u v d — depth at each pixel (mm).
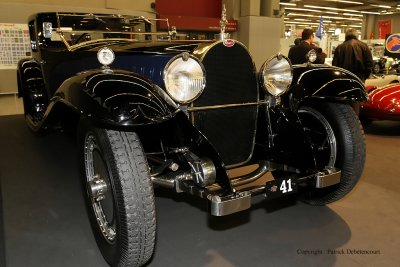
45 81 3434
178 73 1668
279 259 1856
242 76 1950
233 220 2281
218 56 1850
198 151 1678
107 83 1610
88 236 2082
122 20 3547
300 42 4816
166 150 1870
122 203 1479
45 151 3766
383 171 3166
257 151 2141
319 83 2154
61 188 2777
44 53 3297
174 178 1708
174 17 8297
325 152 2281
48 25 3025
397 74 8695
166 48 2104
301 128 1989
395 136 4477
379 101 4480
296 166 2020
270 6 10016
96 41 2973
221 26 1931
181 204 2512
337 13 24219
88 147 1820
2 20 6617
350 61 5012
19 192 2701
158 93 1624
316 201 2404
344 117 2172
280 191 1776
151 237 1543
